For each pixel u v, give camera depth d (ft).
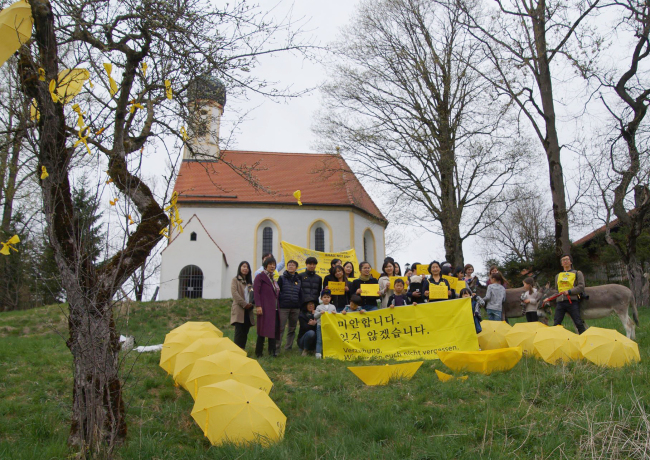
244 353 22.88
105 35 21.11
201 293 91.45
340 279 33.37
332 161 100.27
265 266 29.68
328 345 30.19
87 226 15.01
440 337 29.58
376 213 111.14
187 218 97.19
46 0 15.29
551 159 59.16
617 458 14.83
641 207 57.52
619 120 59.57
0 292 80.18
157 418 19.34
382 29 82.17
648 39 57.82
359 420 18.51
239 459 14.89
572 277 32.07
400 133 81.15
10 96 18.43
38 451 15.69
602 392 19.81
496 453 15.31
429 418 18.53
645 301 60.18
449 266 36.35
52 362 28.19
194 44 22.88
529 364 25.00
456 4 66.69
